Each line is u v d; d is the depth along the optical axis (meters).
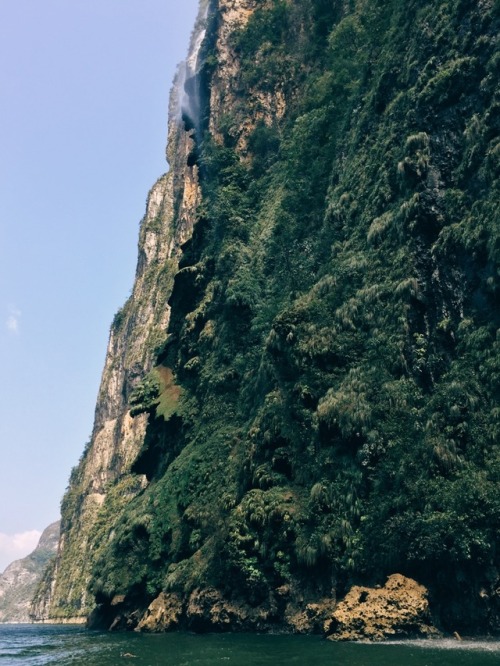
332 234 45.66
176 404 57.62
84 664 23.27
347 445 34.44
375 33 50.44
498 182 33.28
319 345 38.31
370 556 30.86
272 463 37.88
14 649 35.50
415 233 36.84
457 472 29.84
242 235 60.91
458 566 27.80
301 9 74.81
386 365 35.09
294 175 56.56
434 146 37.97
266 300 52.53
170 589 41.19
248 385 48.38
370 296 37.72
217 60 83.56
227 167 68.56
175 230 142.25
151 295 144.12
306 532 33.44
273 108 71.88
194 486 46.69
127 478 120.25
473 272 33.88
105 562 53.72
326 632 27.95
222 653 24.12
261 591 34.06
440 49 40.28
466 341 32.88
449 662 19.08
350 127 49.91
